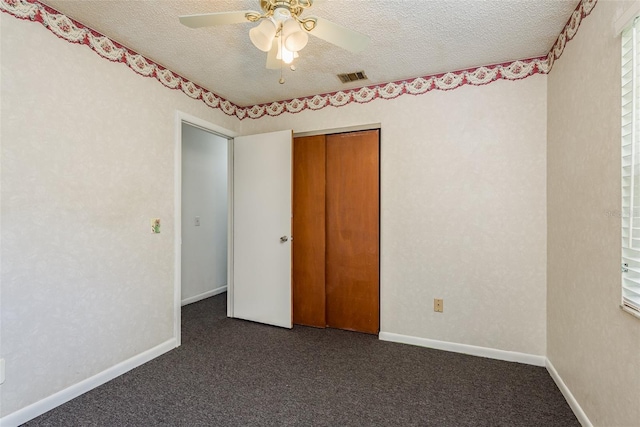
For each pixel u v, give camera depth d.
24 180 1.71
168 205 2.61
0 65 1.61
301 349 2.63
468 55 2.33
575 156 1.80
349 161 3.03
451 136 2.60
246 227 3.32
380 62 2.44
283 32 1.48
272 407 1.85
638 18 1.21
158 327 2.51
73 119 1.93
